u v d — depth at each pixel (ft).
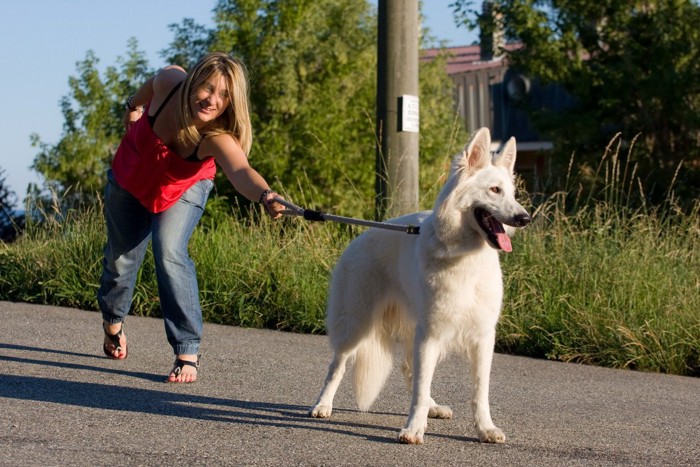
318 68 55.98
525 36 52.65
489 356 14.57
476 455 13.34
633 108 52.03
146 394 16.44
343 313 16.14
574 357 22.93
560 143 53.57
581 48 52.16
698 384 20.40
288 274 26.78
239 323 26.27
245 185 15.51
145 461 12.10
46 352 19.90
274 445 13.34
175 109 15.92
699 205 28.76
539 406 17.17
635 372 21.68
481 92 72.79
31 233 32.14
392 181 28.60
